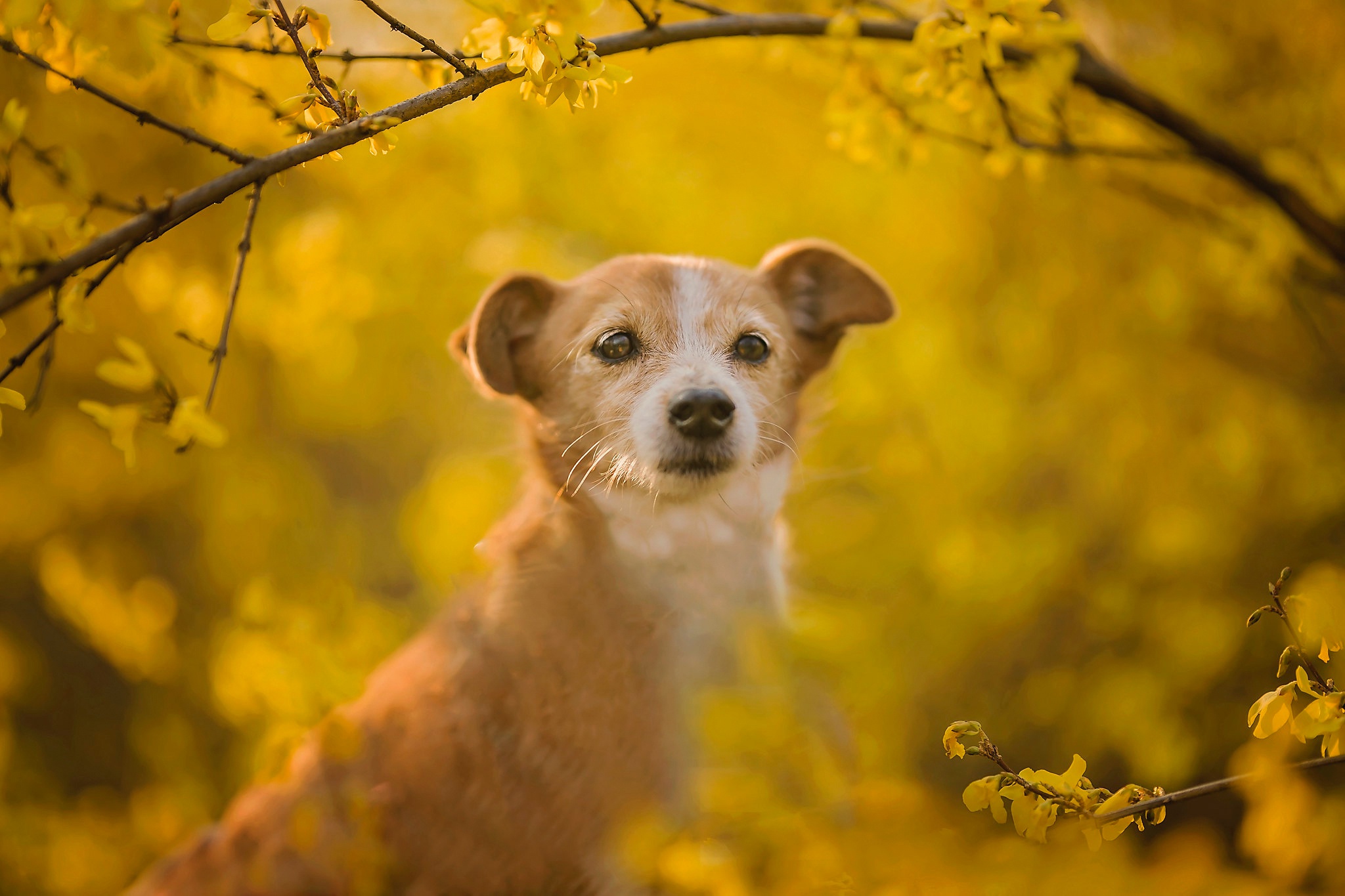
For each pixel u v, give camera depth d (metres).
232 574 5.29
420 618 5.28
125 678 5.95
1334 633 2.12
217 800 4.78
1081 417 4.96
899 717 4.15
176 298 4.67
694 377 3.68
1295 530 4.79
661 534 3.68
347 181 5.07
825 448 5.21
